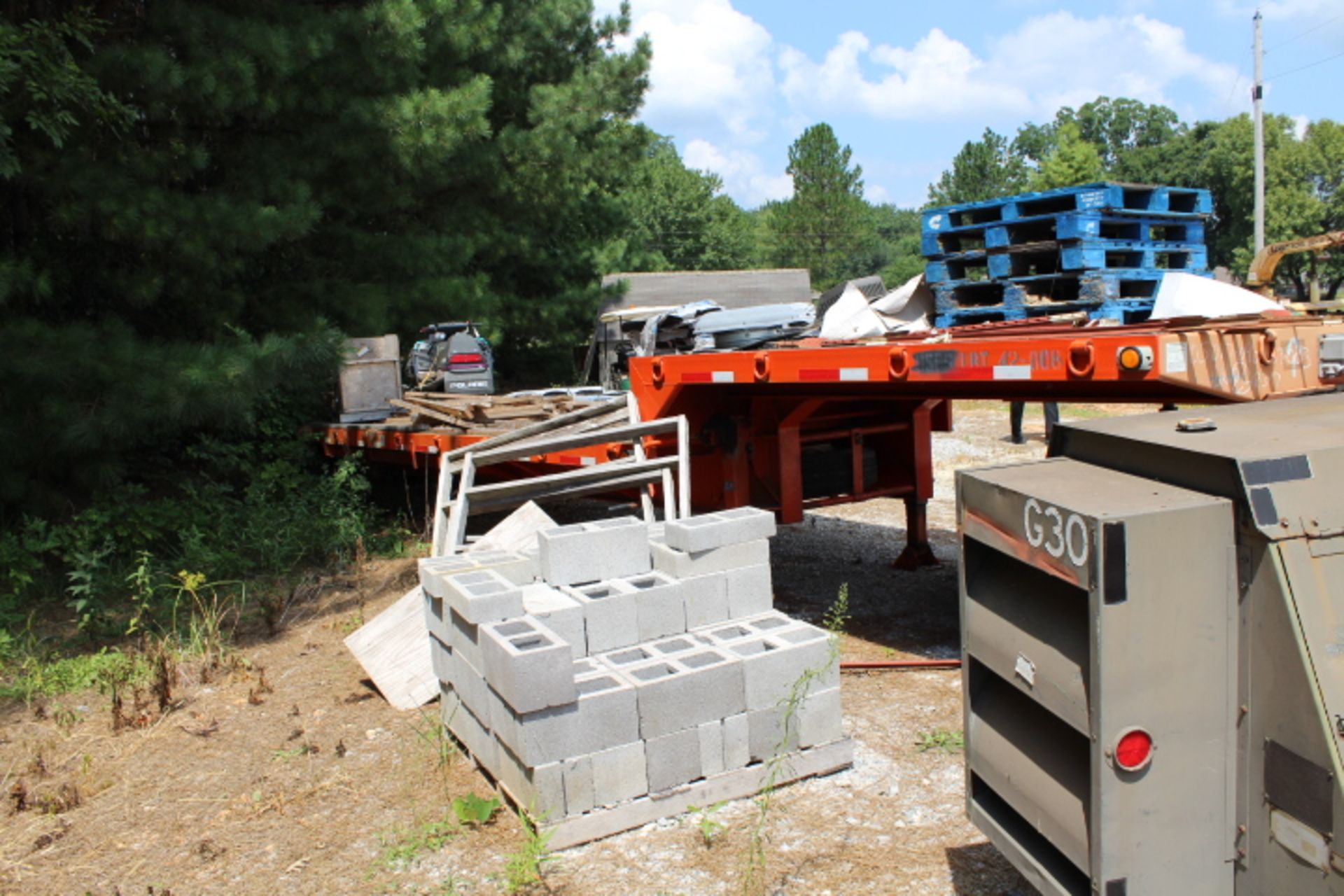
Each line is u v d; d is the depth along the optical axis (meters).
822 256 61.75
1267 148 51.69
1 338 7.12
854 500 7.07
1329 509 2.34
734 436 6.50
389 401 10.38
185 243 8.02
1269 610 2.31
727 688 4.08
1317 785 2.21
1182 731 2.40
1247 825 2.43
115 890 3.69
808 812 3.99
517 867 3.52
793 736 4.23
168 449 10.21
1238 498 2.36
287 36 8.76
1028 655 2.68
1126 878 2.40
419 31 10.46
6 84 6.97
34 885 3.77
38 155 7.58
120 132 8.12
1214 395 3.99
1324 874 2.20
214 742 5.00
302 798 4.34
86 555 7.41
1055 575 2.50
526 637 3.88
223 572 8.08
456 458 8.41
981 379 4.54
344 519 8.93
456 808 4.03
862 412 7.17
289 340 8.04
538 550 5.24
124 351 7.38
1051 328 4.91
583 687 3.96
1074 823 2.55
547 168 14.12
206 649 6.25
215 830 4.11
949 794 4.09
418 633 5.63
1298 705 2.25
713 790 4.05
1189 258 6.29
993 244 6.23
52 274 8.26
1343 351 4.11
